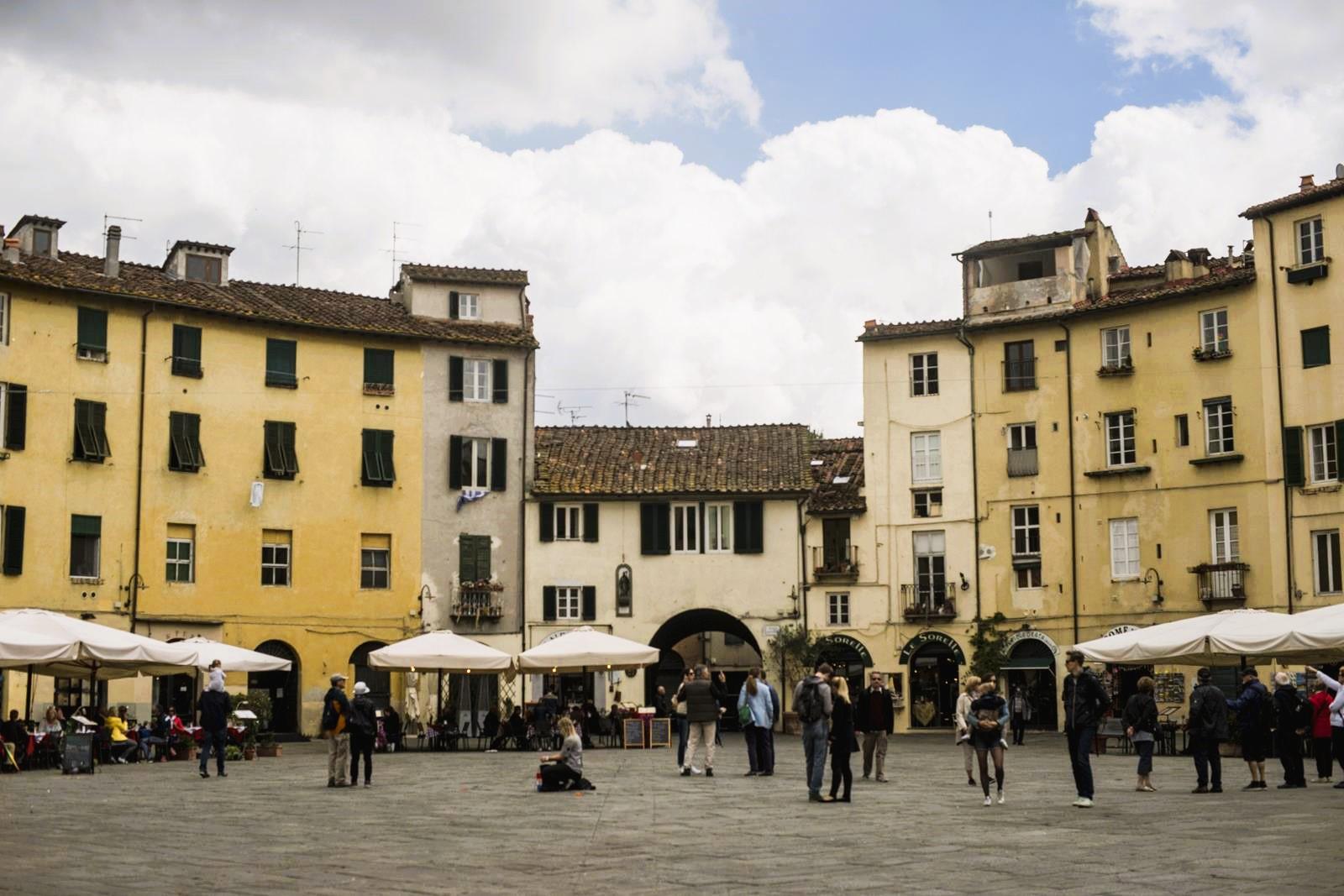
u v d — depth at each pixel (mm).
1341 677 26469
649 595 58250
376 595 55562
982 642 55594
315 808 22781
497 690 56844
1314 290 49062
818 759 23234
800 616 58000
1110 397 54219
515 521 58281
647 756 39188
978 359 57344
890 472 58188
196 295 53312
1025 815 20484
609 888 13828
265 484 53688
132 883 14203
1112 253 60562
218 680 30531
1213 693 24641
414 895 13430
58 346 49344
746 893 13430
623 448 61375
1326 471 48500
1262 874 14055
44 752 34562
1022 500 55750
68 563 48875
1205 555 51219
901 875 14539
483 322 59562
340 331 55812
